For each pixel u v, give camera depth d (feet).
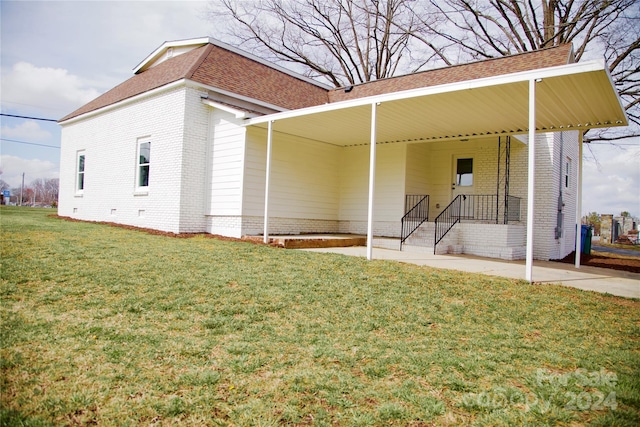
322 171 43.29
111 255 23.48
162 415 8.55
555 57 33.58
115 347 11.77
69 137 54.80
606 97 23.73
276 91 44.88
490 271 25.14
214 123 38.09
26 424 7.92
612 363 12.07
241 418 8.56
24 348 11.33
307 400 9.37
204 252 26.00
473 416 8.96
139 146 42.01
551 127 32.35
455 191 42.29
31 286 17.03
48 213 61.31
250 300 16.75
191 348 11.99
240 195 35.29
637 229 88.07
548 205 38.24
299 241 32.83
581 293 20.17
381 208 41.68
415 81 42.83
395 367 11.28
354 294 18.17
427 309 16.69
